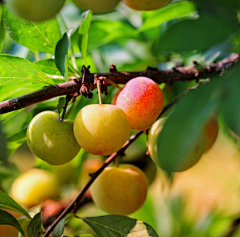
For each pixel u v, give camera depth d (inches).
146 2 19.2
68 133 20.8
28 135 21.0
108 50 28.8
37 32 22.5
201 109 16.0
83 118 19.5
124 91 20.1
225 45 20.5
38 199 27.6
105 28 27.4
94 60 27.6
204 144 21.0
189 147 15.8
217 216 31.0
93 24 27.1
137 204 23.1
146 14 27.4
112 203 23.0
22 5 17.6
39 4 17.5
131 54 28.6
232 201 35.2
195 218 31.6
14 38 22.5
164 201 32.4
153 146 21.3
